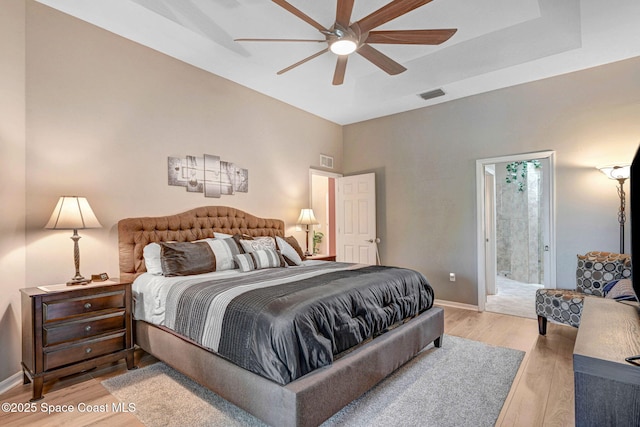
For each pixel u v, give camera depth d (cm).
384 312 239
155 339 257
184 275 286
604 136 358
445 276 471
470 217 450
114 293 257
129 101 320
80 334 238
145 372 259
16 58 248
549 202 391
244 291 215
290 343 170
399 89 448
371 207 533
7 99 240
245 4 287
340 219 577
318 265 352
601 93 360
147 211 331
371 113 528
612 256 324
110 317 254
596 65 362
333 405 179
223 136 404
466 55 376
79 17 286
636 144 341
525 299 502
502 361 275
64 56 278
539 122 398
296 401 158
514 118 415
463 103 457
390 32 252
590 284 325
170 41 326
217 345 197
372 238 531
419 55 389
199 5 284
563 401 214
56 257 272
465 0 289
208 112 388
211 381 203
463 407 207
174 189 353
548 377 246
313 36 338
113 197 307
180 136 360
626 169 326
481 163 440
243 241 354
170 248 292
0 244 233
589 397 115
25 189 255
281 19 310
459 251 459
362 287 237
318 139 545
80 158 287
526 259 628
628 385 108
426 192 491
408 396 220
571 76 378
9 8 244
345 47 259
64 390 231
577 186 373
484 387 232
